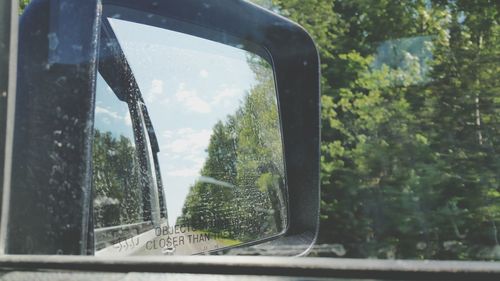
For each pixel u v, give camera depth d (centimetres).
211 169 39
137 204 35
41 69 27
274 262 19
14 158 24
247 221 41
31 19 27
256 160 43
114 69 34
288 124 46
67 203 26
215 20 41
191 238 36
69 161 26
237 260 19
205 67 41
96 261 20
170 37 39
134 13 36
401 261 18
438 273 17
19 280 20
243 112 43
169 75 39
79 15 28
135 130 37
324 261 19
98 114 30
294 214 44
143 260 20
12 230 23
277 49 46
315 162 46
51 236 25
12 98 23
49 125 26
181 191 37
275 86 46
